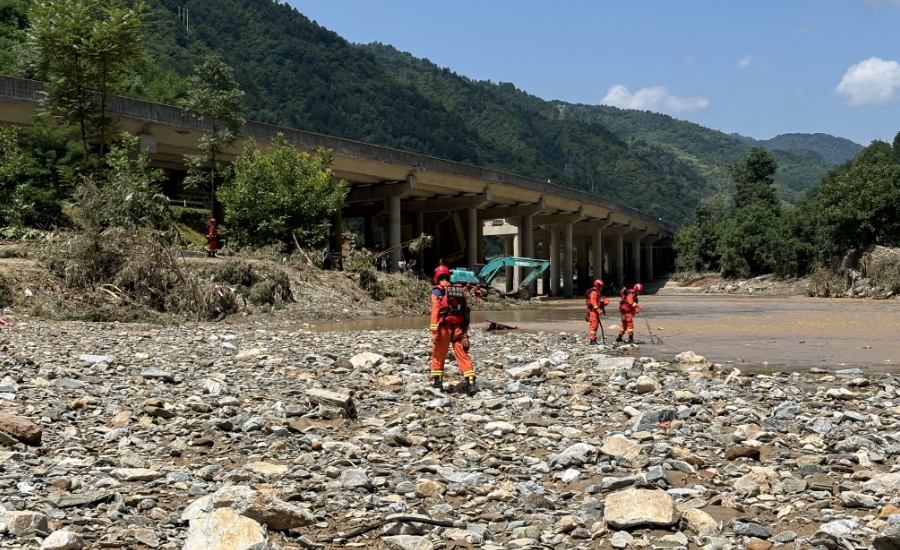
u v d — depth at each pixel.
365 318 35.88
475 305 51.28
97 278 27.97
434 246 86.31
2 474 6.59
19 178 36.06
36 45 37.03
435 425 9.59
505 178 75.12
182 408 9.93
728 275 111.19
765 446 8.75
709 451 8.35
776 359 19.27
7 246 30.30
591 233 114.62
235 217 47.78
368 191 67.50
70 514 5.73
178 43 179.00
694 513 5.96
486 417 9.94
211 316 29.34
